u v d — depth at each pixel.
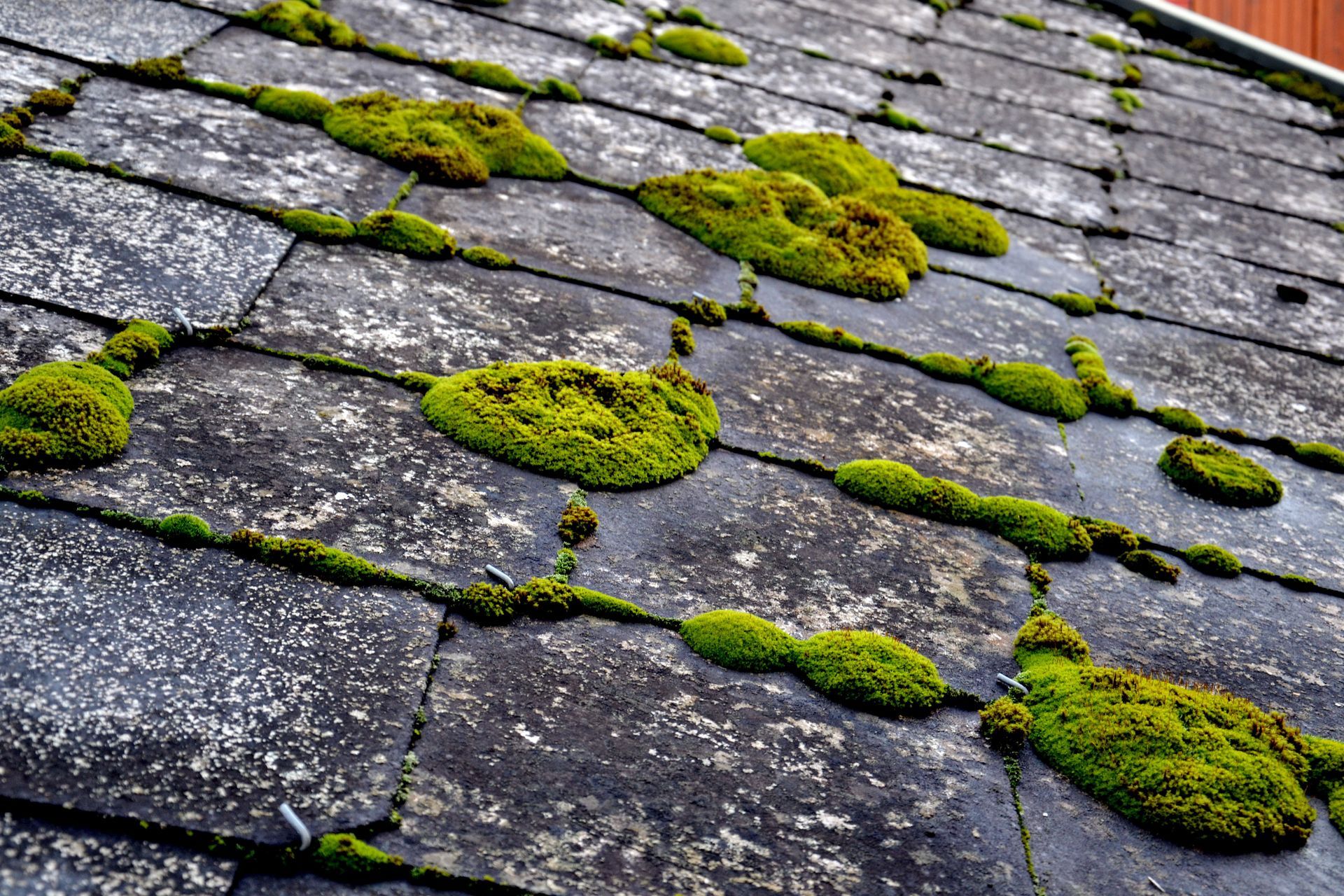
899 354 3.55
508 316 3.21
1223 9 6.95
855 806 2.08
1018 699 2.41
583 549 2.50
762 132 4.71
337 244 3.29
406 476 2.55
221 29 4.27
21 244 2.84
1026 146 5.18
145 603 2.05
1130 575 2.90
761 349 3.42
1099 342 3.92
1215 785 2.19
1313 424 3.73
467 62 4.52
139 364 2.62
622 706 2.16
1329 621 2.88
